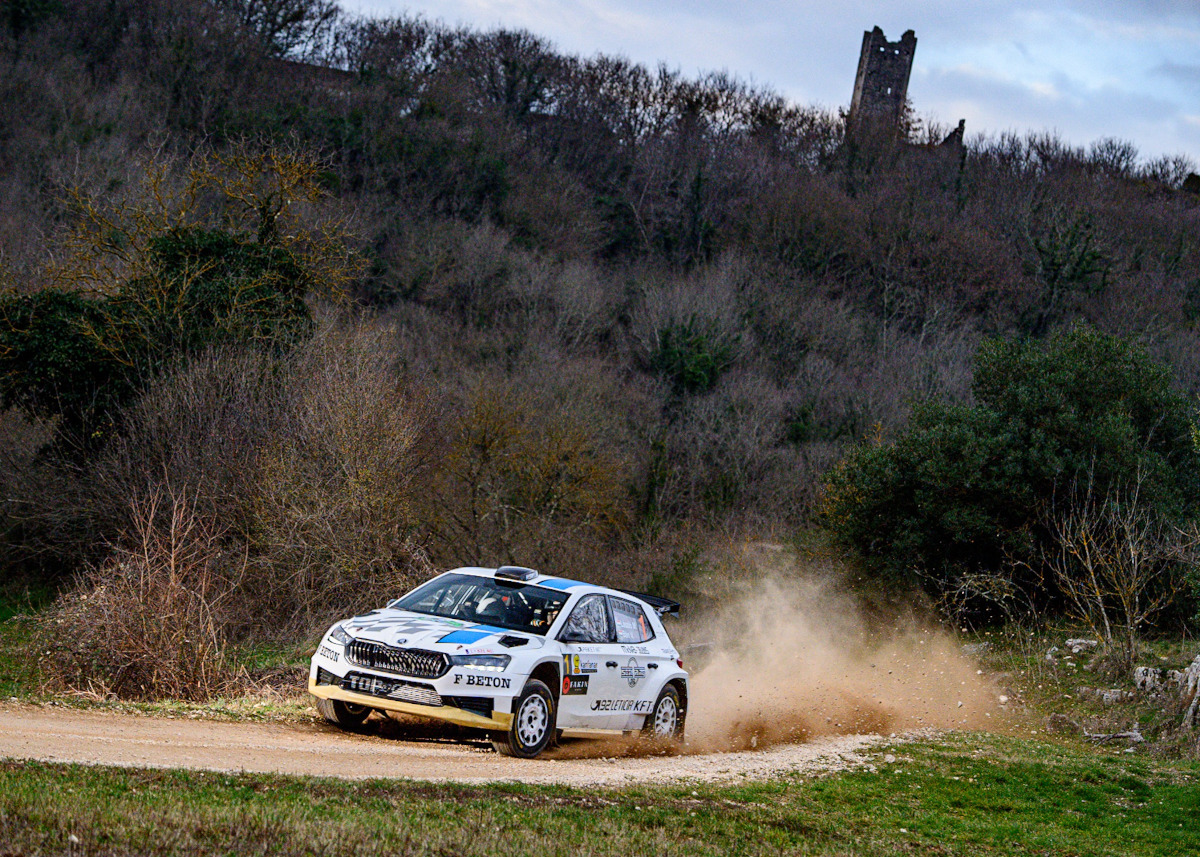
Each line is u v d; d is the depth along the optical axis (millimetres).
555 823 7328
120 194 44812
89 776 6801
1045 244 63062
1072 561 25000
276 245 33844
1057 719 18250
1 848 5113
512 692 9680
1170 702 17812
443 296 54219
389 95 68062
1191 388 47719
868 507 28422
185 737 9156
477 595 10953
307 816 6488
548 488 36156
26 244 42531
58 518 28422
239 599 22656
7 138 51750
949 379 50469
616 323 57031
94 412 30047
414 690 9539
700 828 8078
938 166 73500
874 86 103562
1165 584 23359
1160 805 12312
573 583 11406
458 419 34844
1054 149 78062
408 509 25906
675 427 48281
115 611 12781
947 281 60344
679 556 32844
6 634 18078
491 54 78125
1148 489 25672
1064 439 27109
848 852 8078
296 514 23750
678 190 70000
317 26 74562
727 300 57031
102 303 31062
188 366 28547
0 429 32562
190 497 24922
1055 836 10203
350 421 25656
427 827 6656
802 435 49000
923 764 13211
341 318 36094
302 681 14070
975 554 27312
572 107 77312
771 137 79500
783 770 11727
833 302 59562
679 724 12398
